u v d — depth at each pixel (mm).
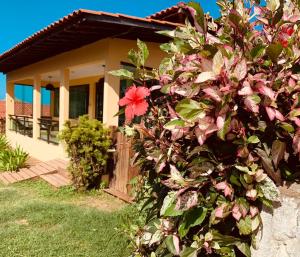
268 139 2086
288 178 2182
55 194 7625
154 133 2426
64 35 8148
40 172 9398
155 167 2297
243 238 2170
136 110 2285
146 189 2838
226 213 1991
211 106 1911
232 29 2215
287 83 2064
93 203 6992
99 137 7586
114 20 6785
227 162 2102
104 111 8164
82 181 7691
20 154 10805
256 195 1979
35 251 4547
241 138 1977
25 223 5734
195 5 2102
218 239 2078
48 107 20438
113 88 8109
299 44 2223
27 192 7945
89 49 8859
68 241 4871
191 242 2281
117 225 5312
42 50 10367
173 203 2086
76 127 7715
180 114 1899
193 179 2053
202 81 1834
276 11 2176
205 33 2172
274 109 1959
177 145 2262
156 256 2506
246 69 1836
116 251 4480
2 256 4402
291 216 1961
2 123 21250
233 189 2047
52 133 13586
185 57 2250
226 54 1917
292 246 1956
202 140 1939
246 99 1865
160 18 8359
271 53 1992
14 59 12469
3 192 7891
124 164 7434
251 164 2012
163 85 2314
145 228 2539
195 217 2043
